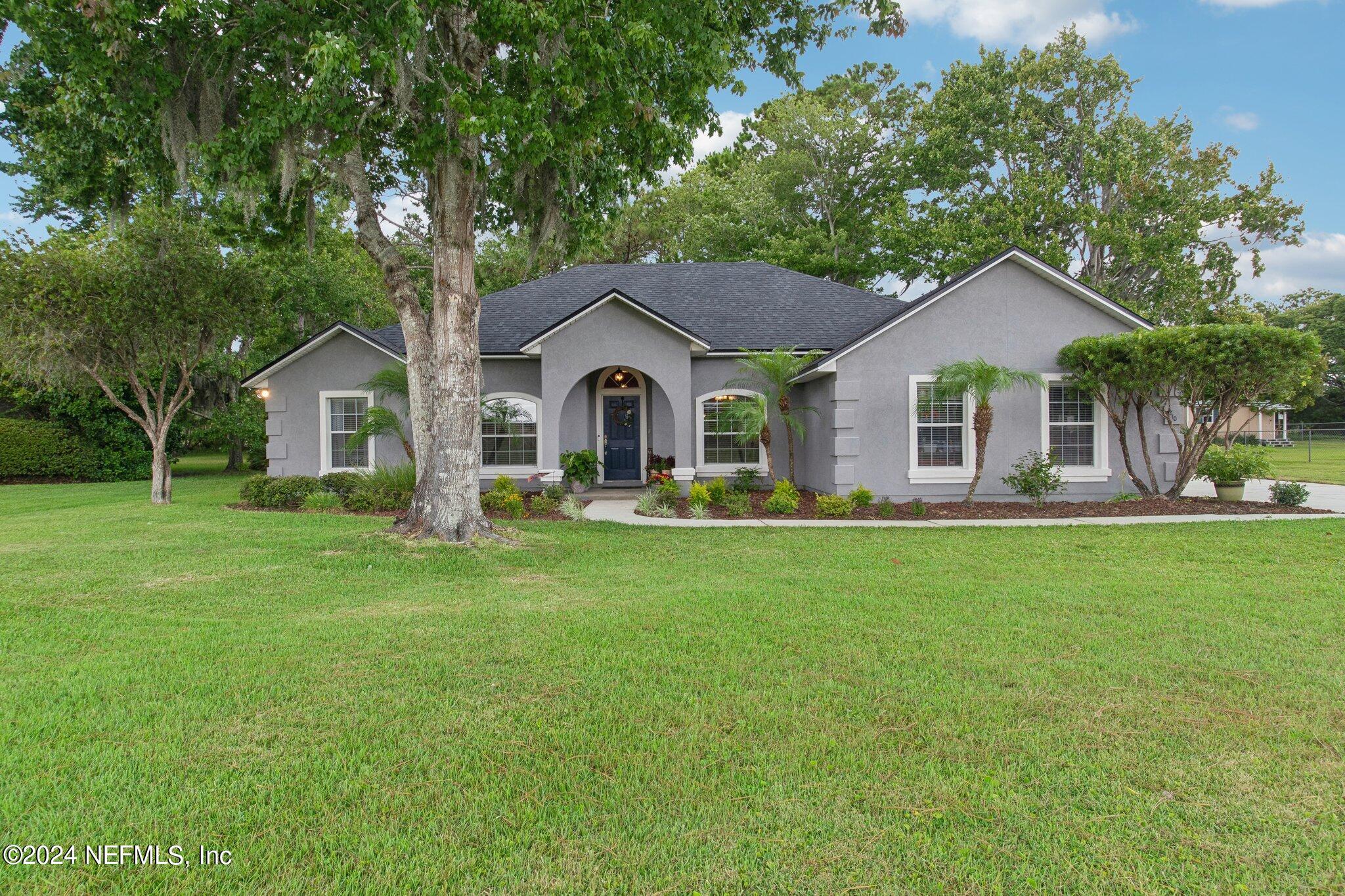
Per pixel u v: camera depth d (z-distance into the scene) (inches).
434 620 243.8
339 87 324.5
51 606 261.7
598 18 328.2
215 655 206.5
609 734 156.0
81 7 283.0
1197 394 540.4
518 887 105.8
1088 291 572.7
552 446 610.5
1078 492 587.2
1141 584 300.5
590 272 795.4
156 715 165.0
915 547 394.0
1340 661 203.5
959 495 581.6
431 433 399.5
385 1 304.0
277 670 194.4
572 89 328.2
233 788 132.5
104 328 559.8
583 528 463.8
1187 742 153.0
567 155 403.2
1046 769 141.3
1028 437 584.7
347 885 106.0
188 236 568.7
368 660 202.4
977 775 138.7
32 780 134.2
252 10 328.5
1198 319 1183.6
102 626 237.0
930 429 583.2
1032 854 114.3
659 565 347.9
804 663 201.0
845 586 297.3
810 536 435.2
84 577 307.4
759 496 625.6
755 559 360.8
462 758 144.6
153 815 123.7
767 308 727.7
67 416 902.4
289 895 103.9
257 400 973.2
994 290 583.2
